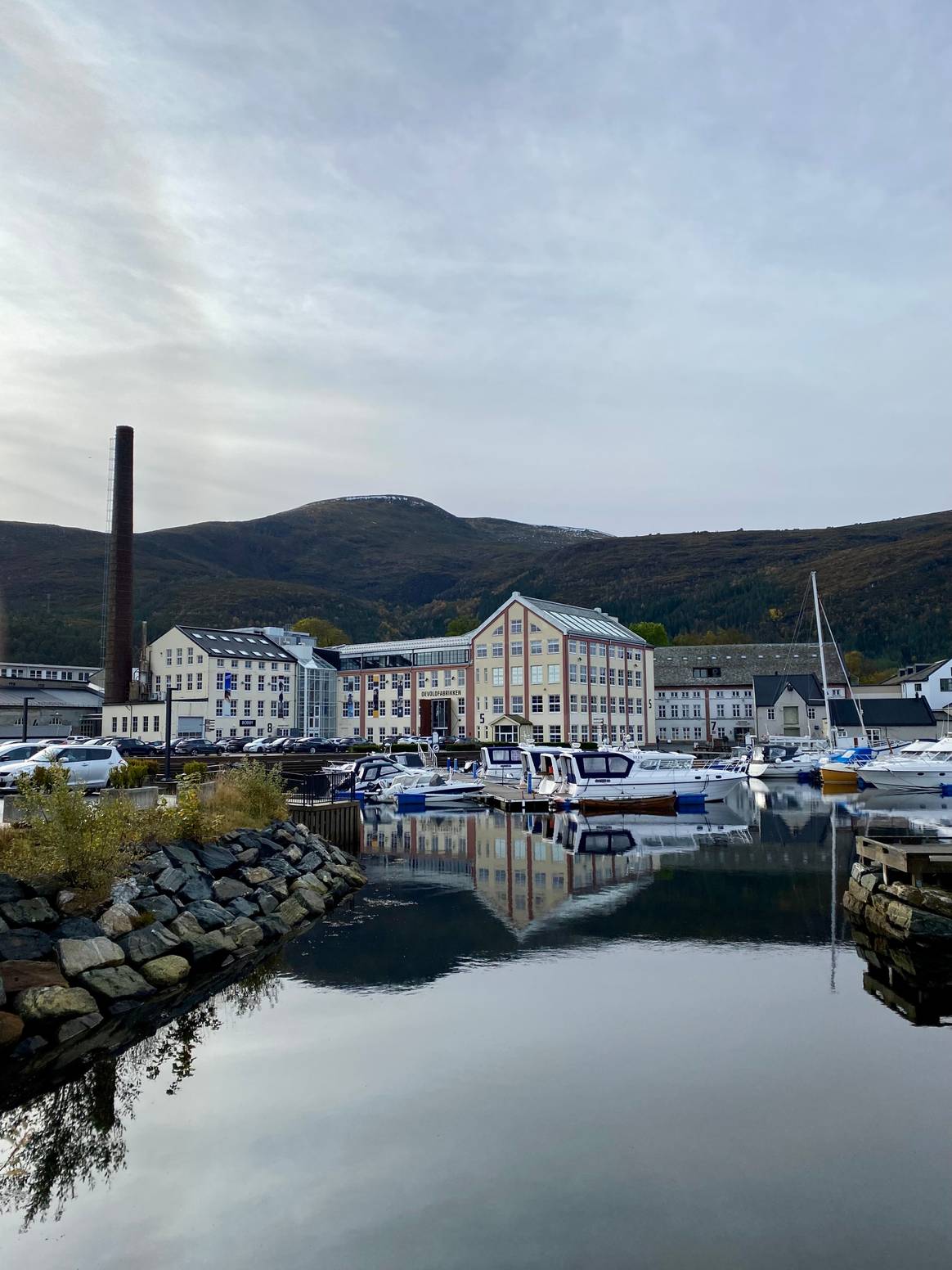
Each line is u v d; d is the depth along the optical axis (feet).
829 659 476.54
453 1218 38.04
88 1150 44.09
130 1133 45.57
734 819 182.91
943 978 70.64
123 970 65.87
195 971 73.00
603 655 379.96
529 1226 37.47
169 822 90.99
